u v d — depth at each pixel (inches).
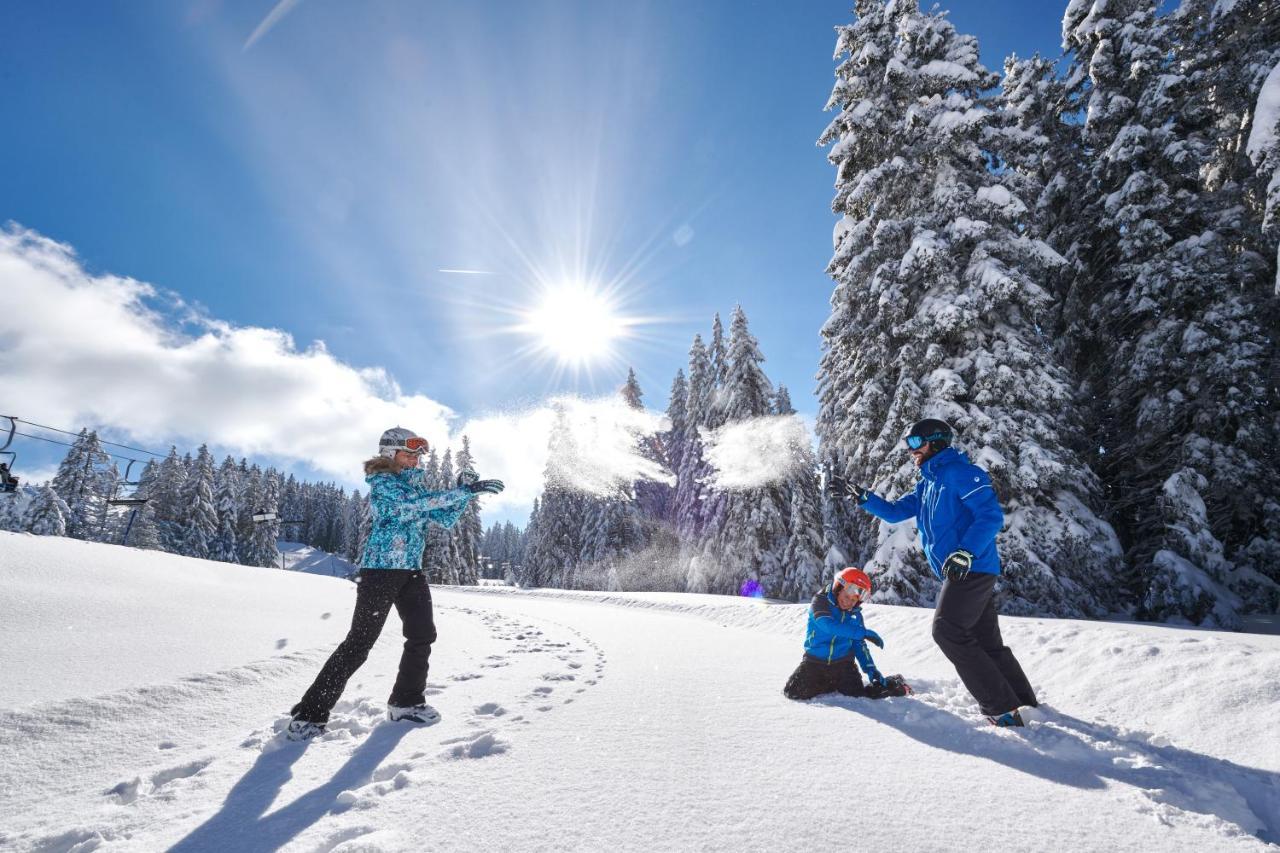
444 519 133.7
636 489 1480.1
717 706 135.1
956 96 473.4
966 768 92.0
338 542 3848.4
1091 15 536.4
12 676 124.3
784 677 177.6
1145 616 385.7
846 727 117.0
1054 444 408.5
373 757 97.9
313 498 3900.1
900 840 66.9
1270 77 316.5
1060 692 150.4
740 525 944.9
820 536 871.1
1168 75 484.7
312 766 94.0
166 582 252.7
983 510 122.1
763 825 70.6
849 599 144.9
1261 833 76.6
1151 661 146.1
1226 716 112.3
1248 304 435.8
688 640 284.0
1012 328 443.5
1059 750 100.3
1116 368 500.1
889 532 439.5
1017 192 486.6
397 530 123.8
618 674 180.1
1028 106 595.8
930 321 435.2
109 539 1663.4
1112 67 519.8
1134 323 497.7
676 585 1256.8
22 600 177.0
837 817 73.1
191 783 86.6
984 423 400.2
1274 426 431.8
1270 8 470.6
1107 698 138.0
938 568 130.0
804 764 93.6
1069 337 545.3
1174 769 91.4
